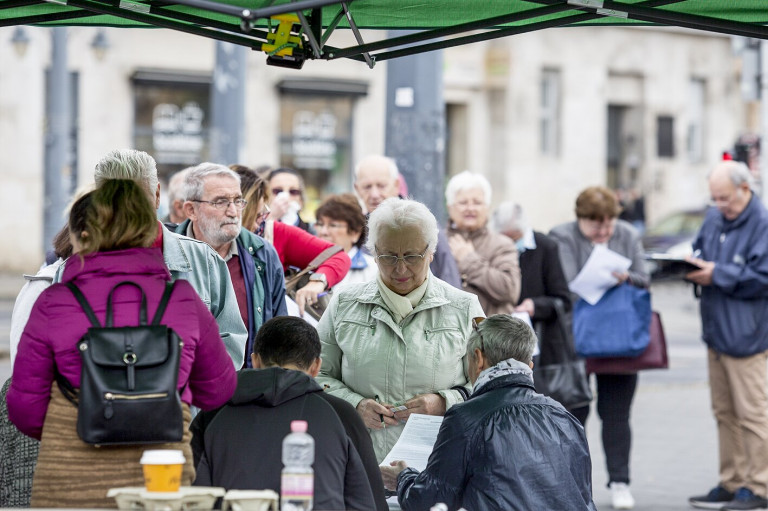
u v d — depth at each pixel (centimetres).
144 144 6300
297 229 1509
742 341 1855
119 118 6228
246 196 1443
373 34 5397
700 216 6350
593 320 1872
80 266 925
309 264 1480
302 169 6600
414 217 1195
